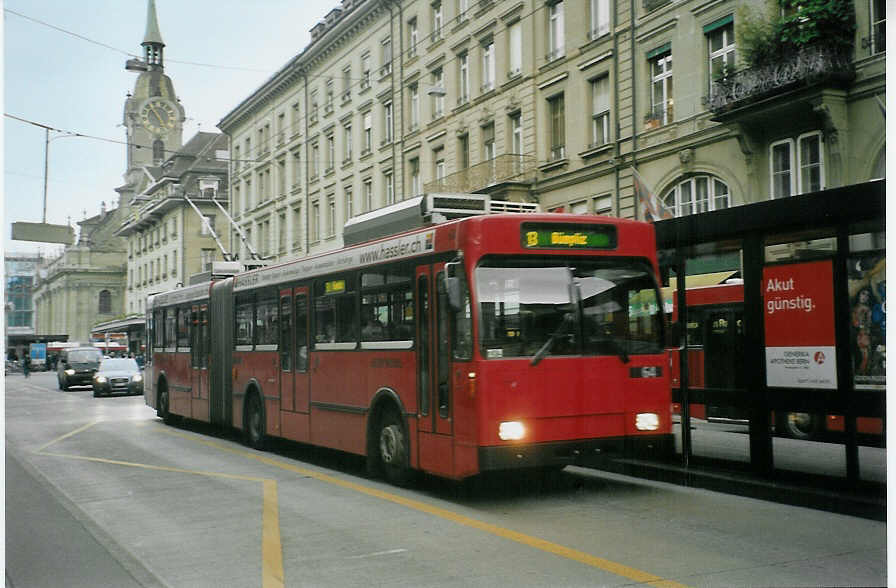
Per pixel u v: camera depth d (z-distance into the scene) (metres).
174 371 19.48
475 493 9.82
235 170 59.59
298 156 49.59
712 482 9.80
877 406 8.44
